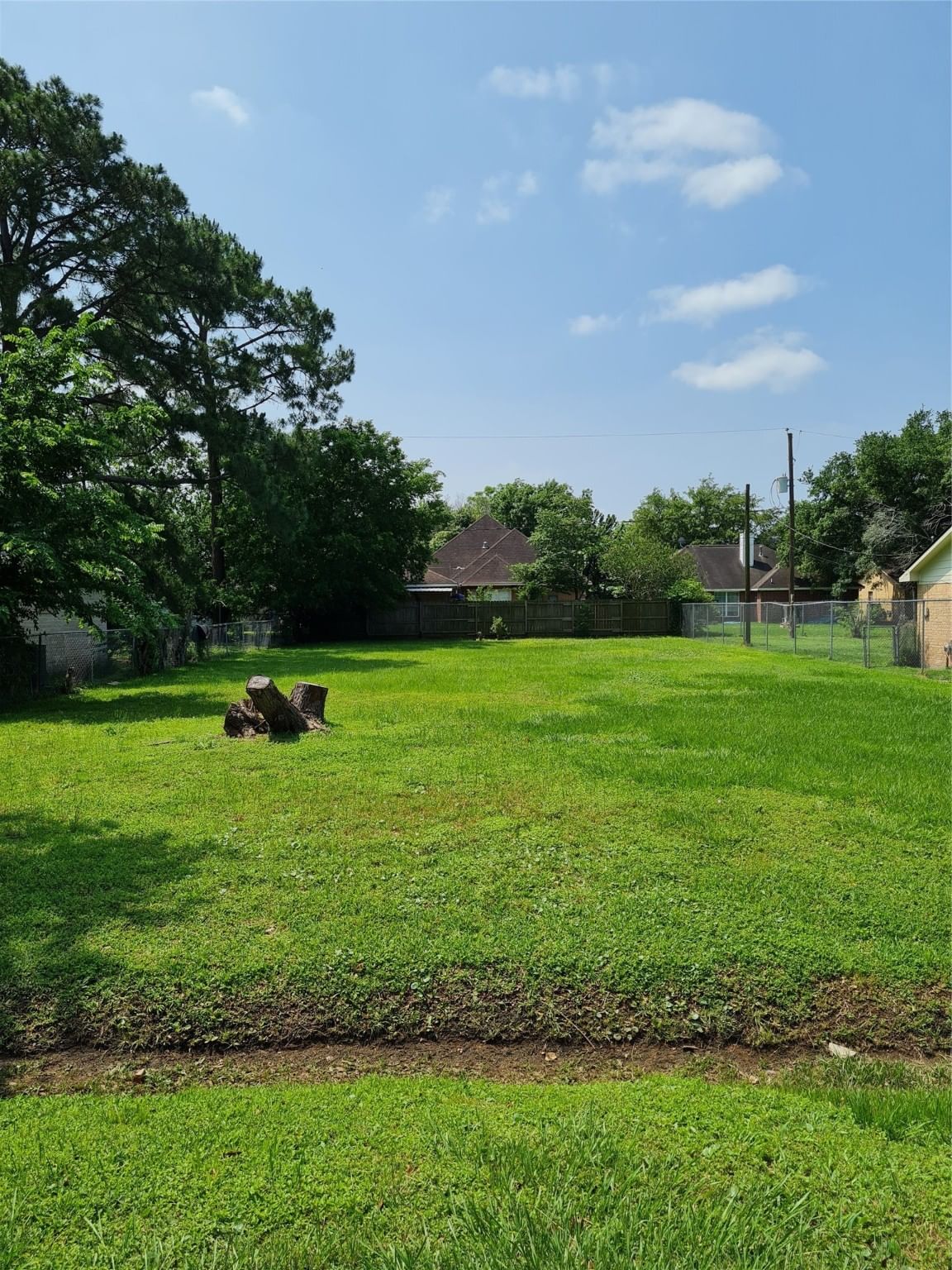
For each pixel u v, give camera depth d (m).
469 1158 2.23
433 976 3.36
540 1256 1.83
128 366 18.00
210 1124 2.42
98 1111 2.52
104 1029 3.05
